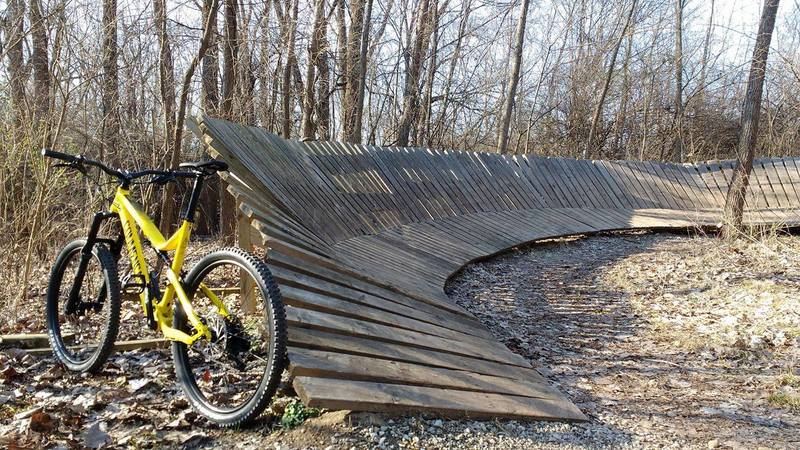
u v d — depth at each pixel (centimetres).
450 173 1095
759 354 513
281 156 707
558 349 530
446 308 548
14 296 539
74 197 671
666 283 793
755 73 1098
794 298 663
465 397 346
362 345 355
